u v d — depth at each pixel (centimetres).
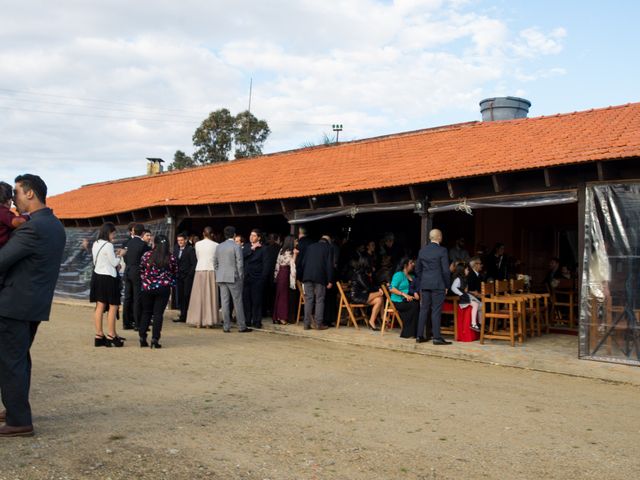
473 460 452
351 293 1183
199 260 1222
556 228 1348
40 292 477
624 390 704
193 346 971
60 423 520
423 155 1272
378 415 571
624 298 812
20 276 469
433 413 582
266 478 408
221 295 1166
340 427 529
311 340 1084
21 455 436
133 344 973
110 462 429
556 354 877
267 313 1410
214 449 463
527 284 1242
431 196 1076
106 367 775
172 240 1625
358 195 1191
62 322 1265
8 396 472
